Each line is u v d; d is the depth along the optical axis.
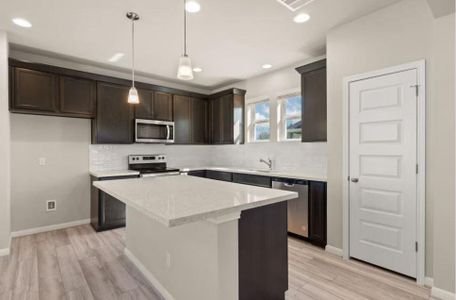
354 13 2.51
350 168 2.71
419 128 2.22
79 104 3.66
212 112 5.23
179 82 5.07
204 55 3.60
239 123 4.82
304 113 3.39
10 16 2.50
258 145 4.61
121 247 3.10
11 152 3.42
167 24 2.68
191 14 2.48
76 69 3.86
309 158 3.80
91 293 2.12
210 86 5.42
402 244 2.35
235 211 1.50
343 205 2.76
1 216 2.81
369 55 2.53
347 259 2.72
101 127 3.87
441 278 2.04
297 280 2.30
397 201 2.37
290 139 4.15
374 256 2.54
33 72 3.28
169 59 3.74
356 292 2.11
